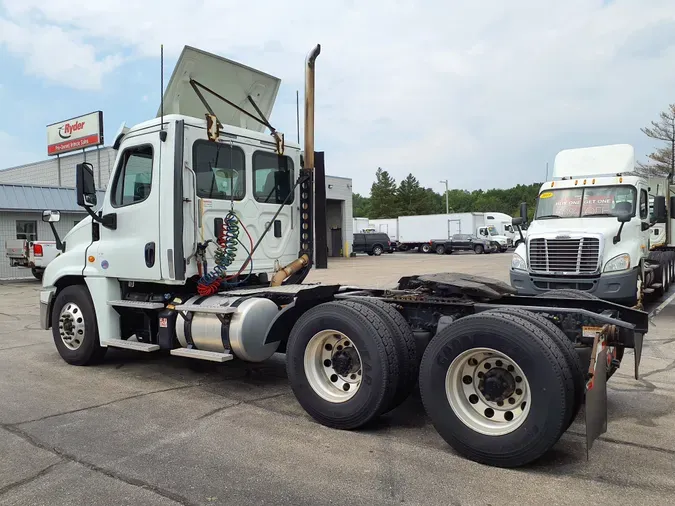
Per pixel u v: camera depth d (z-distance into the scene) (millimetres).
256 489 3469
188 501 3320
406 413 4992
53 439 4359
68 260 6844
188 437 4395
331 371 4723
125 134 6195
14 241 19797
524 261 10453
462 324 3932
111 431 4539
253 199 6375
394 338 4375
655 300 13008
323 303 4887
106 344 6375
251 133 6387
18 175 33594
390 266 26844
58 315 6926
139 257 5969
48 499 3357
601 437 4316
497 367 3896
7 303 14109
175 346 5949
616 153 11453
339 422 4500
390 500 3309
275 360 7156
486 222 45562
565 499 3295
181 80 6297
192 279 5930
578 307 4941
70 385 5969
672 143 43344
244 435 4434
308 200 6848
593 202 10930
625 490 3406
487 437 3789
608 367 3992
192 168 5766
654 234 15008
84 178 6137
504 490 3422
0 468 3822
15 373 6512
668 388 5688
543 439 3566
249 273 6277
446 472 3703
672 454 3977
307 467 3799
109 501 3328
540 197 11555
